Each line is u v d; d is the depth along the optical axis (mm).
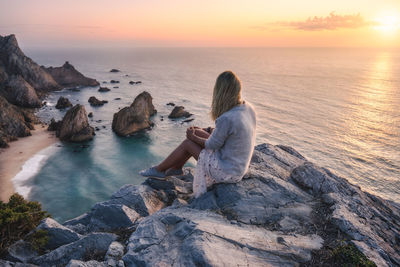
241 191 4438
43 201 44469
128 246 3355
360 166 70000
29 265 3324
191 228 3457
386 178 63875
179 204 4613
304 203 4543
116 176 54812
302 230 3830
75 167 56562
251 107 3803
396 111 127125
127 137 75438
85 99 121438
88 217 5012
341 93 175875
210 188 4570
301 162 6781
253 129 3807
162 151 67938
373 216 4402
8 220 4695
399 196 56375
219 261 2826
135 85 186750
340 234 3738
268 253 3174
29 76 121062
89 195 47500
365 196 5332
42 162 56781
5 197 44125
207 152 4086
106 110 104000
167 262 2920
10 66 114750
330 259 3227
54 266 3480
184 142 4434
